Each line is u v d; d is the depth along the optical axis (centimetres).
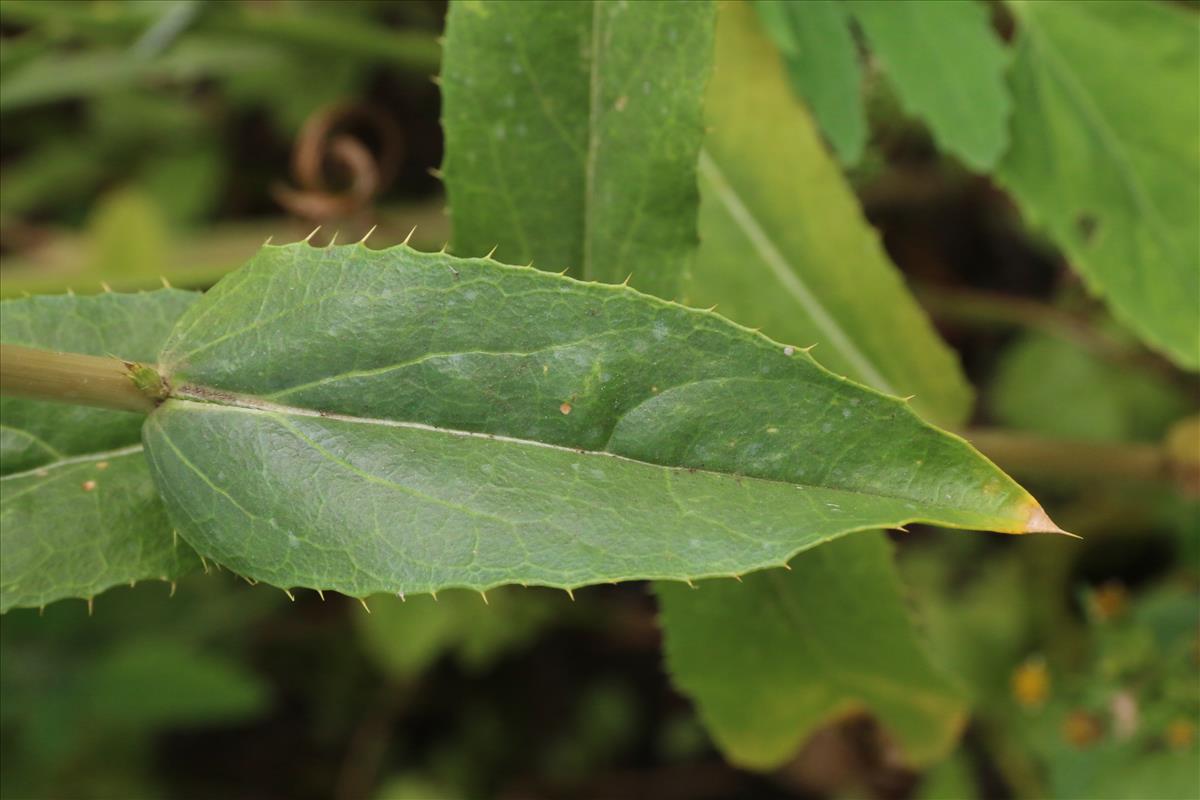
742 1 54
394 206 84
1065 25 53
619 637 89
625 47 50
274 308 46
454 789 89
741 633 53
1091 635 65
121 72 79
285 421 46
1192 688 57
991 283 79
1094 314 70
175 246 83
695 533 45
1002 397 74
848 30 52
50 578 48
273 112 88
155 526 48
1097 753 60
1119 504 70
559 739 90
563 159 50
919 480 44
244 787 93
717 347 45
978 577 72
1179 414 70
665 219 50
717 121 54
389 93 86
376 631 78
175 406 47
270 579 46
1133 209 54
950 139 52
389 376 46
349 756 91
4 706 78
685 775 88
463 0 50
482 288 46
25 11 67
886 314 54
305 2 82
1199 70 52
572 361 45
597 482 45
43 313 49
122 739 88
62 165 91
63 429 48
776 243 55
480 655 79
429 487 46
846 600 52
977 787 72
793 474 45
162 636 81
